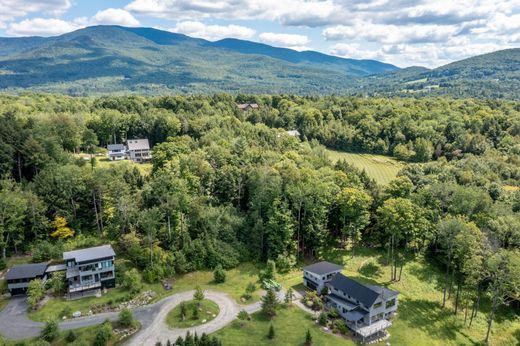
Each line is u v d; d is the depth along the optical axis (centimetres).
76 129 13738
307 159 12294
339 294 7106
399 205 8162
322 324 6444
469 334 6731
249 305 6988
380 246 9462
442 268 8762
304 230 8962
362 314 6494
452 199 9625
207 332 6097
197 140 14312
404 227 7869
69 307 6462
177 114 18012
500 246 8369
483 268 6719
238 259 8588
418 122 18862
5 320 6191
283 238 8631
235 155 11419
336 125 19325
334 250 9275
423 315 7075
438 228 7944
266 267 8106
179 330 6147
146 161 14325
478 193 9500
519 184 12469
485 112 19225
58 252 7894
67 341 5675
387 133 18362
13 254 7925
